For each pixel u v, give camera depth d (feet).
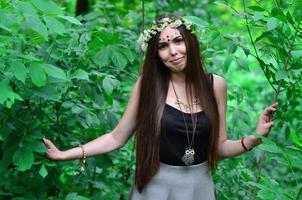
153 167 8.52
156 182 8.64
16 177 9.12
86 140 10.15
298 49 8.60
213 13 19.49
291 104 9.11
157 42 8.45
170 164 8.59
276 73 8.38
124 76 11.29
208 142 8.69
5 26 6.84
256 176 10.45
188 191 8.63
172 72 8.67
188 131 8.45
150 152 8.48
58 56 9.17
